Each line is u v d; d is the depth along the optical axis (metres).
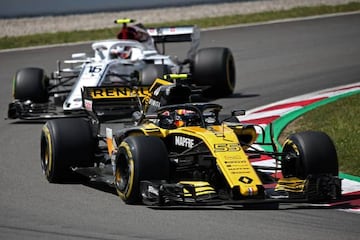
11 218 32.03
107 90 42.28
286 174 35.06
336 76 70.38
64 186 37.84
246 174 31.42
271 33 99.31
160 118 36.44
